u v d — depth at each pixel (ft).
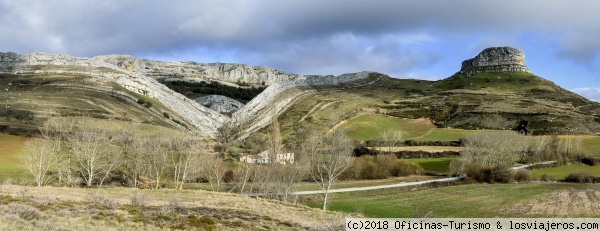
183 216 115.34
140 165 272.10
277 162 289.94
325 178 312.09
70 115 421.59
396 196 280.10
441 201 262.06
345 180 324.60
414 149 440.45
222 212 132.98
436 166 385.09
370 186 302.66
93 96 542.16
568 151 428.15
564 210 231.09
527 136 465.88
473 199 268.82
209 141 470.39
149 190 195.72
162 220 107.45
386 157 368.68
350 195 279.90
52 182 237.86
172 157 285.84
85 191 173.06
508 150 402.31
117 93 596.29
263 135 506.07
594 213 221.87
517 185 323.98
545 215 216.54
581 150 435.53
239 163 299.79
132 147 280.51
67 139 299.17
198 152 311.06
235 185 272.31
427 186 317.42
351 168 332.19
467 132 529.45
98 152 268.82
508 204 251.39
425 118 622.13
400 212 226.79
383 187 301.22
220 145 422.82
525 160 410.11
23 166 250.57
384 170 346.33
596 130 545.44
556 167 395.14
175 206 131.13
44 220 89.15
